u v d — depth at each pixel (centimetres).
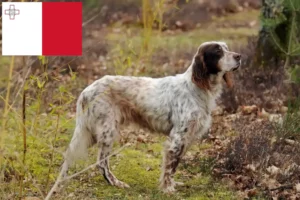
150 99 846
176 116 833
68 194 807
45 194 766
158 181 868
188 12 2269
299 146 937
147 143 1039
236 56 820
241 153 889
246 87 1243
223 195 804
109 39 1867
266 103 1168
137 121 865
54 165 904
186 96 830
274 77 1259
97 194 811
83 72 1459
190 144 841
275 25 1272
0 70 1036
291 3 1218
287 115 1016
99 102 831
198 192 817
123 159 956
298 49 1260
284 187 813
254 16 2372
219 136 1025
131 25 2136
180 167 910
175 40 1884
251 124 1042
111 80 851
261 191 806
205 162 913
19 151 834
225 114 1154
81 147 837
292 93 1189
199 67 824
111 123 837
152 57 1592
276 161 888
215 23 2228
